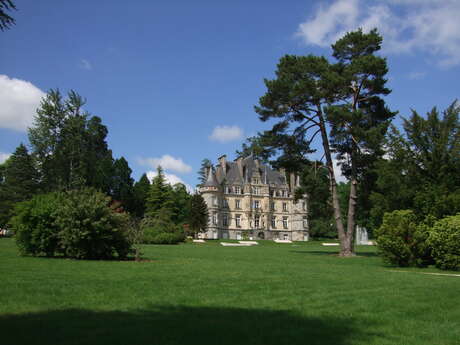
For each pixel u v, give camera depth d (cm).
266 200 10275
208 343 617
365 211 3797
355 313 876
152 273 1438
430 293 1167
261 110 3519
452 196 2342
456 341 712
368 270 1902
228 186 10131
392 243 2189
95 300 905
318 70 3291
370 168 3409
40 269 1466
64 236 2033
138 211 8475
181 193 10106
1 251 2494
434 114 2767
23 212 2147
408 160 2827
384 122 3156
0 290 981
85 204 2058
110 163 7688
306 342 648
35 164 5938
